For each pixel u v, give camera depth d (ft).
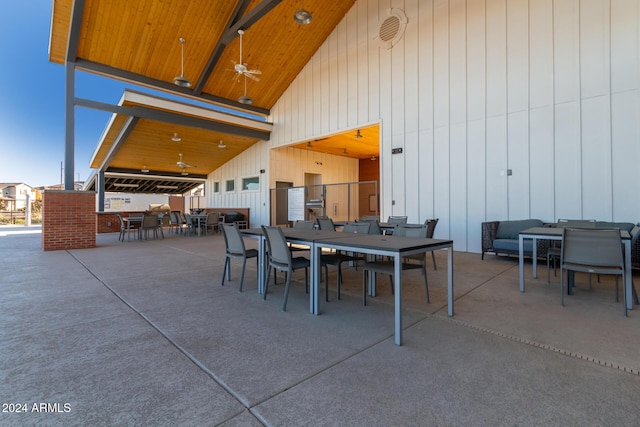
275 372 6.07
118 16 24.22
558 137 18.56
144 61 28.40
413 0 25.35
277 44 31.19
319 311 9.62
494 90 21.03
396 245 8.29
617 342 7.40
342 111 30.81
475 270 15.96
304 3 27.86
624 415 4.77
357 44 29.48
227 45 29.43
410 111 25.48
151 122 31.24
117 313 9.50
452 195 23.03
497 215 20.88
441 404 5.06
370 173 52.26
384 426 4.54
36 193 85.81
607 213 16.96
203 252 22.47
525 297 11.18
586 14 17.70
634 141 16.25
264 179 40.42
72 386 5.57
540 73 19.22
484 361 6.50
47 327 8.36
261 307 10.14
